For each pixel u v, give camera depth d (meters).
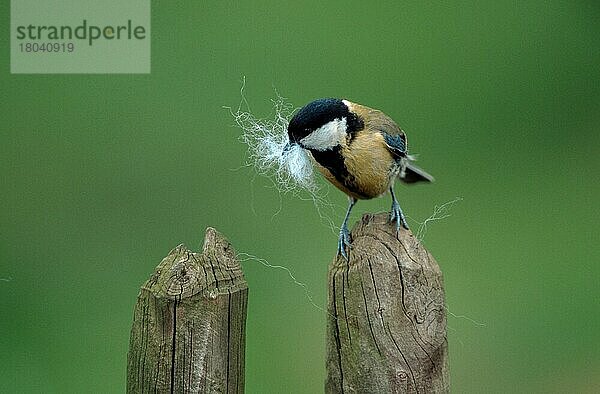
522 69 15.50
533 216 12.96
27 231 12.19
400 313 5.31
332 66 15.19
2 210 12.46
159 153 13.43
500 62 15.62
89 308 11.13
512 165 13.97
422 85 15.05
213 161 13.27
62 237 12.19
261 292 11.21
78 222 12.43
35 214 12.41
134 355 5.27
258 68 15.05
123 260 11.85
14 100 14.18
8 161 13.31
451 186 13.52
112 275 11.67
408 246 5.48
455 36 16.08
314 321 10.81
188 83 14.57
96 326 10.82
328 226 11.70
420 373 5.29
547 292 11.63
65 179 13.04
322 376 10.08
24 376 10.17
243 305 5.33
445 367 5.43
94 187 12.98
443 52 15.78
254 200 12.30
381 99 14.84
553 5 16.61
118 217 12.45
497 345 10.92
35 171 13.14
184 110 14.14
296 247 11.73
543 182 13.62
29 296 11.32
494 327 11.11
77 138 13.60
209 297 5.17
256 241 11.98
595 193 13.41
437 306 5.41
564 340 10.88
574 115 14.84
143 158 13.37
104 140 13.64
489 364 10.67
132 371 5.28
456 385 10.58
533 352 10.83
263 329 10.65
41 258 11.85
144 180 13.04
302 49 15.36
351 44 15.66
